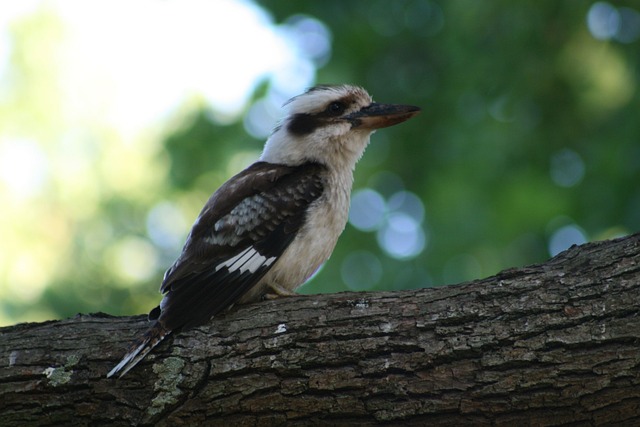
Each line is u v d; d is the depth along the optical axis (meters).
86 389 6.31
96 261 14.47
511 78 14.03
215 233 7.37
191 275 7.16
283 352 6.22
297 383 6.14
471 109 14.28
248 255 7.39
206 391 6.20
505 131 13.98
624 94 13.66
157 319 6.57
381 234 13.84
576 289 6.18
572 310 6.09
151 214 14.78
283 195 7.68
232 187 7.71
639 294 6.09
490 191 13.80
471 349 6.07
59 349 6.48
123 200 14.95
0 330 6.67
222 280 7.23
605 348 5.97
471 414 6.00
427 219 13.90
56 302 14.02
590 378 5.92
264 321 6.39
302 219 7.64
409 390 6.04
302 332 6.27
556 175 13.95
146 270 14.40
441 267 13.49
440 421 6.03
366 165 14.27
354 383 6.09
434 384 6.04
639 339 5.96
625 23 13.77
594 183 13.39
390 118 8.28
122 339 6.54
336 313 6.35
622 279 6.17
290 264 7.60
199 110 14.88
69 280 14.32
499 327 6.10
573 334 6.02
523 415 5.98
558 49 13.91
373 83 14.59
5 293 14.16
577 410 5.94
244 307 6.61
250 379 6.19
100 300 14.20
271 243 7.49
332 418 6.09
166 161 14.76
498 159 13.85
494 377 5.99
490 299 6.24
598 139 13.70
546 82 13.97
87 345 6.50
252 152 14.30
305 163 8.19
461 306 6.23
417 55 14.76
